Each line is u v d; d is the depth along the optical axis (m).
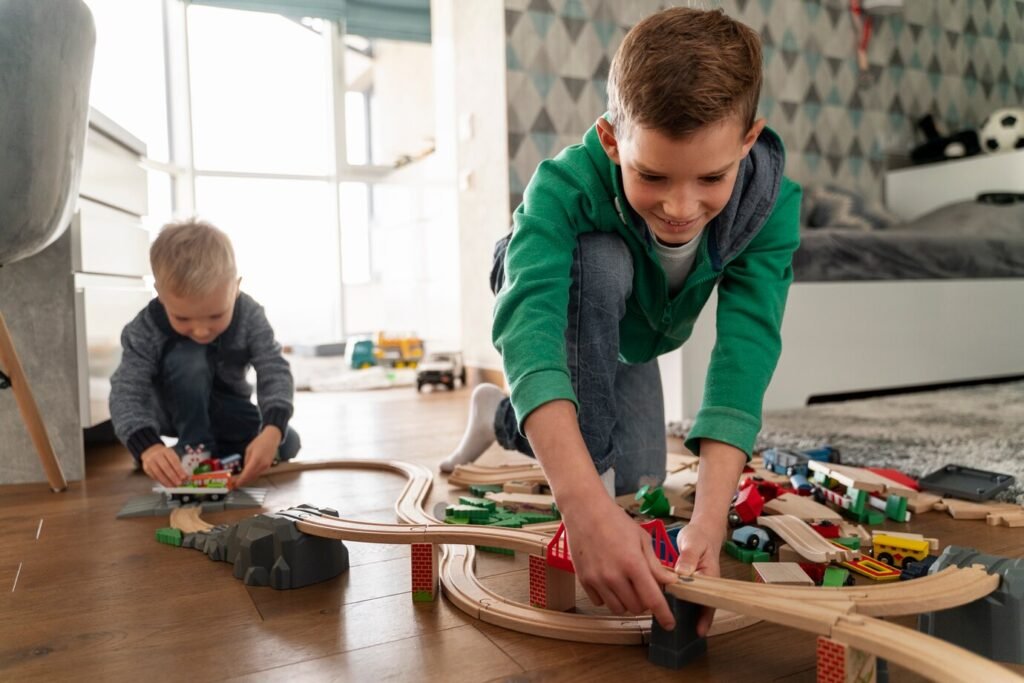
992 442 1.59
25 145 1.15
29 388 1.33
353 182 4.43
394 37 3.74
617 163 0.79
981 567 0.66
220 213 4.09
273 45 4.19
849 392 2.27
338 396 2.90
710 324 1.96
